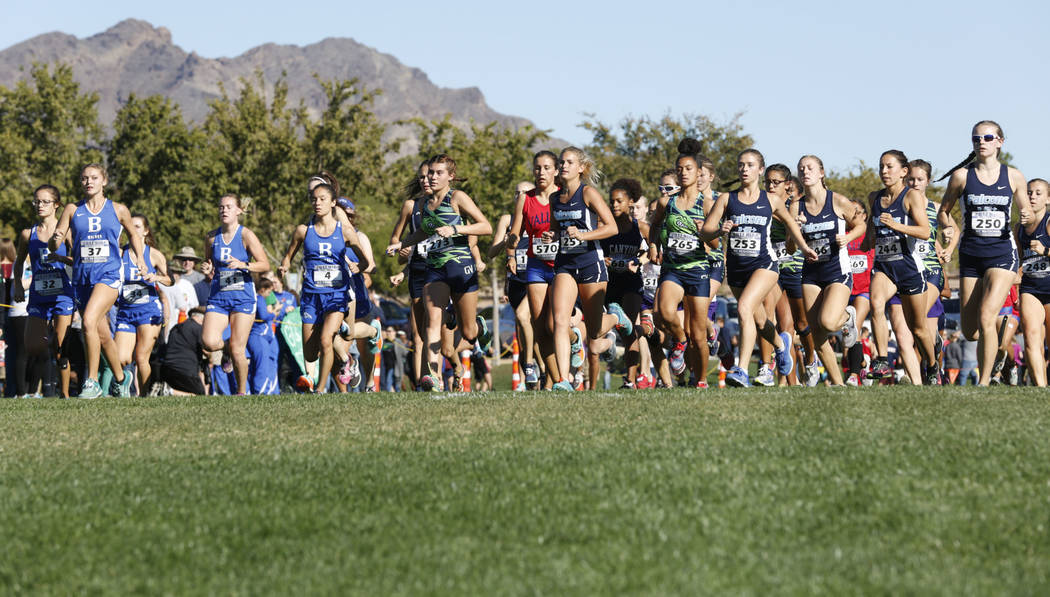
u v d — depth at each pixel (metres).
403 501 17.28
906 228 36.47
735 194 34.50
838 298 36.78
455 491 17.72
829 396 26.67
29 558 15.12
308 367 50.78
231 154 127.06
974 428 21.38
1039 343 36.03
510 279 41.75
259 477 19.19
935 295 43.88
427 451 21.03
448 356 41.88
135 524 16.48
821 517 15.88
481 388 62.53
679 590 13.27
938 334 51.31
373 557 14.76
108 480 19.33
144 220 44.44
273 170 124.81
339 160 124.19
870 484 17.33
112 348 39.72
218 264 42.66
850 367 43.84
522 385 57.06
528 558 14.53
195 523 16.45
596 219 35.00
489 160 123.50
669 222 35.91
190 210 128.25
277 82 128.12
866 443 20.14
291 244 41.19
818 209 37.09
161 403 30.36
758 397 26.88
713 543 14.94
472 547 15.02
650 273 44.41
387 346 67.38
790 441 20.53
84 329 37.75
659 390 30.56
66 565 14.81
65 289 41.75
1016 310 50.06
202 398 31.95
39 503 17.83
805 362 41.38
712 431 21.88
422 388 37.94
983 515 15.78
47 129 132.75
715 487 17.39
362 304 45.25
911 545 14.75
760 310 39.12
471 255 39.16
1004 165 35.00
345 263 40.81
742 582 13.49
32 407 30.30
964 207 35.31
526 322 41.03
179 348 47.56
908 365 38.25
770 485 17.41
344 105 127.81
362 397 30.64
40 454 22.23
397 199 127.31
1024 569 13.80
